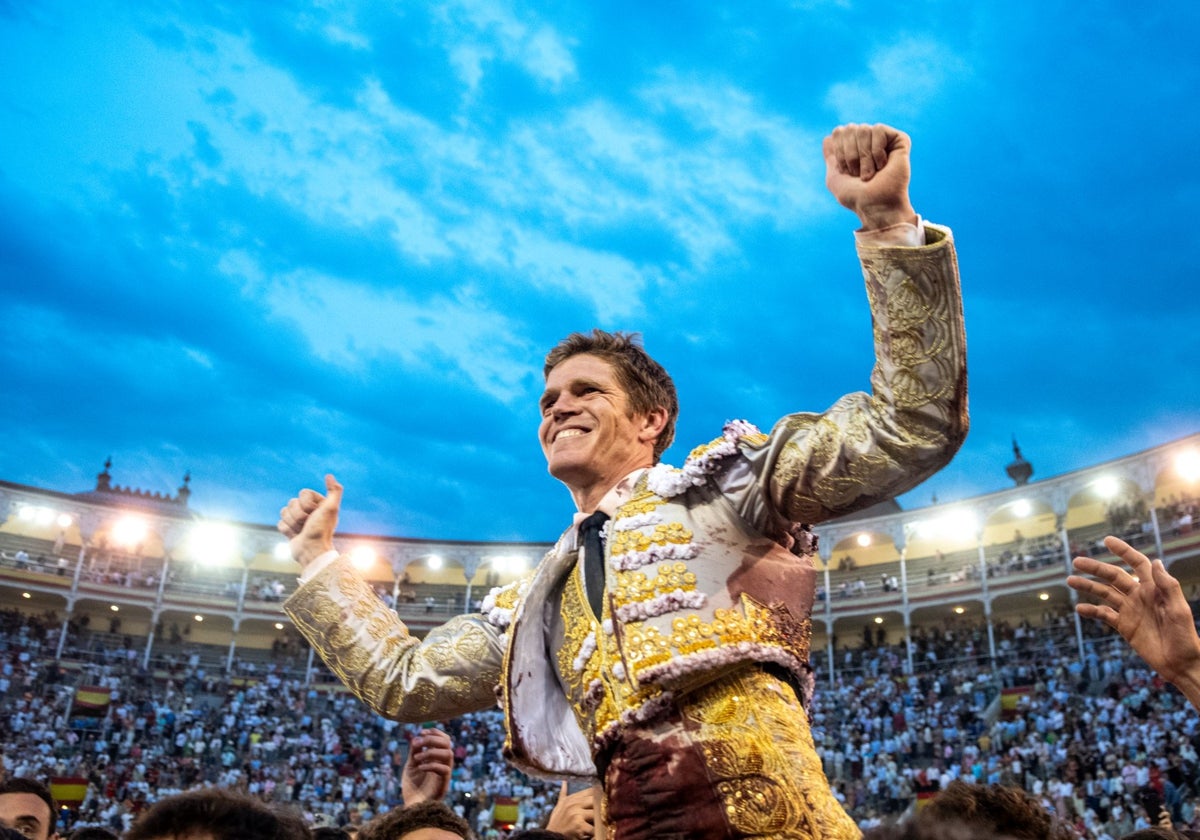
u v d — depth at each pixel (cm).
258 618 4741
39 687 3994
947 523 4459
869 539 4869
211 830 212
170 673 4447
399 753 3766
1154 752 2661
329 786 3516
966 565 4384
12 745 3522
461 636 271
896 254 188
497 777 3475
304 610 284
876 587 4541
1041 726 3098
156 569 4950
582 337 265
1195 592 3947
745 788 187
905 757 3322
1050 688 3484
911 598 4409
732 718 196
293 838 227
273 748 3828
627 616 208
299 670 4772
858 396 205
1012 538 4659
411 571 5247
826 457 199
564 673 232
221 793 224
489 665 265
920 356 187
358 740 3875
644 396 254
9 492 4416
